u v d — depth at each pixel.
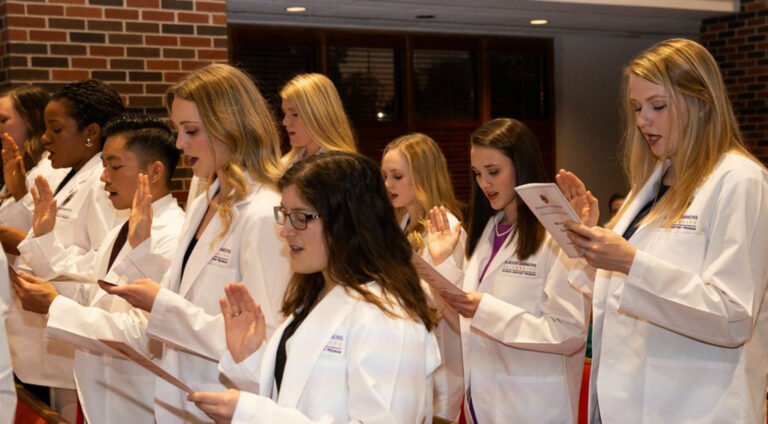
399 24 7.56
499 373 2.70
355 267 1.66
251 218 2.20
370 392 1.54
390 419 1.52
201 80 2.27
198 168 2.31
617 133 9.00
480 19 7.44
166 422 2.34
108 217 3.08
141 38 4.93
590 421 2.21
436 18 7.32
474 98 8.30
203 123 2.25
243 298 1.76
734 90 7.77
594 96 8.83
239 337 1.76
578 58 8.70
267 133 2.34
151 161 2.77
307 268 1.69
